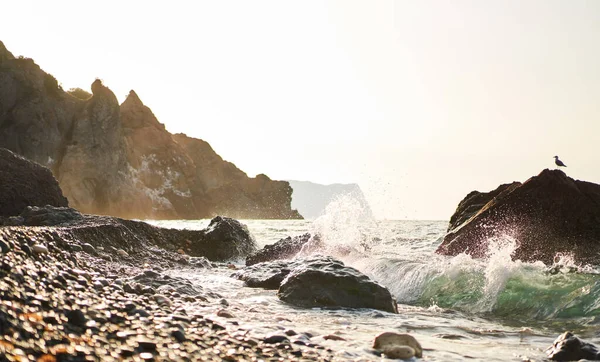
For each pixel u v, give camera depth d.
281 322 5.70
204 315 5.27
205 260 13.17
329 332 5.38
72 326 3.57
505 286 7.89
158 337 3.76
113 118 106.69
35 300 3.70
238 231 16.25
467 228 11.73
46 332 3.27
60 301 3.93
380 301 7.52
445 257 10.89
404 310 7.74
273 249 13.66
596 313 6.63
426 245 14.33
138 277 7.21
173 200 132.75
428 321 6.71
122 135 115.25
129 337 3.60
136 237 12.74
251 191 163.75
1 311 3.23
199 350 3.70
